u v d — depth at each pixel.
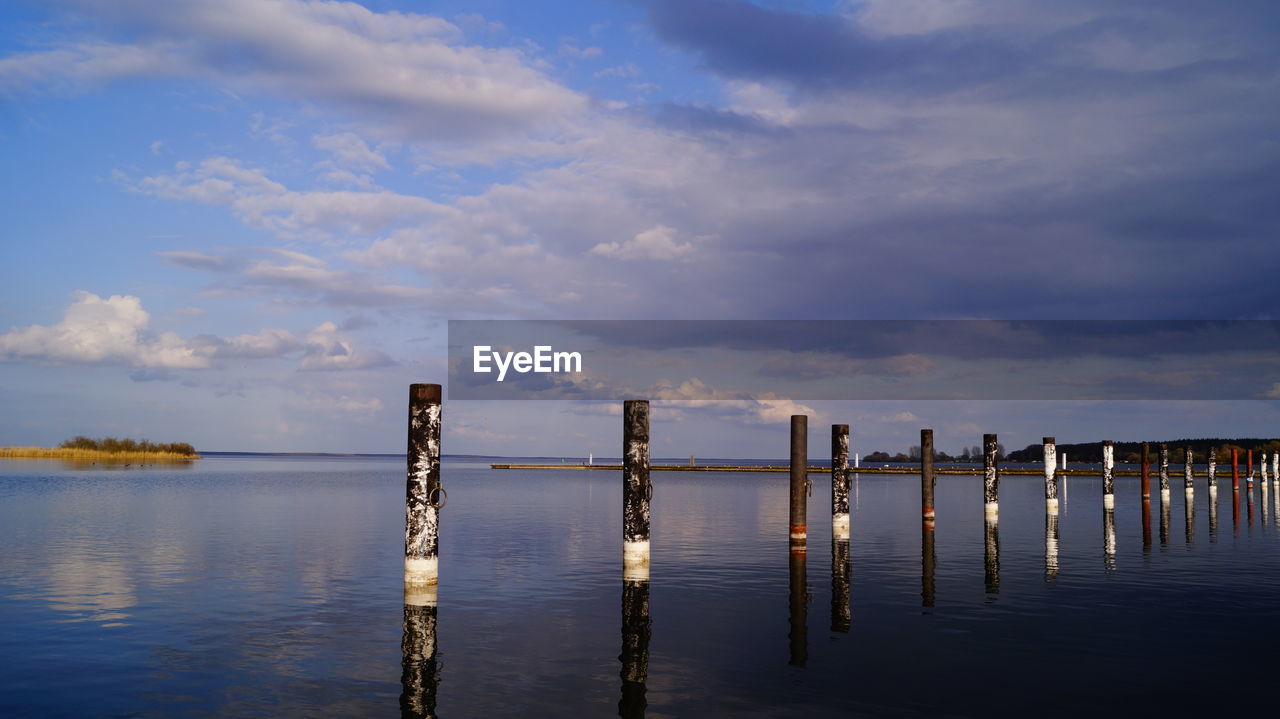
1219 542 27.94
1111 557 23.89
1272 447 104.38
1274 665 12.11
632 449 19.86
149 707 10.09
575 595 17.58
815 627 14.54
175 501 43.53
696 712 9.95
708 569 21.44
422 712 9.92
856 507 46.56
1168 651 12.88
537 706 10.17
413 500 17.05
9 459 112.12
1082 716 9.91
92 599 16.72
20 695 10.52
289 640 13.45
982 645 13.23
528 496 55.12
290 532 28.86
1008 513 41.91
